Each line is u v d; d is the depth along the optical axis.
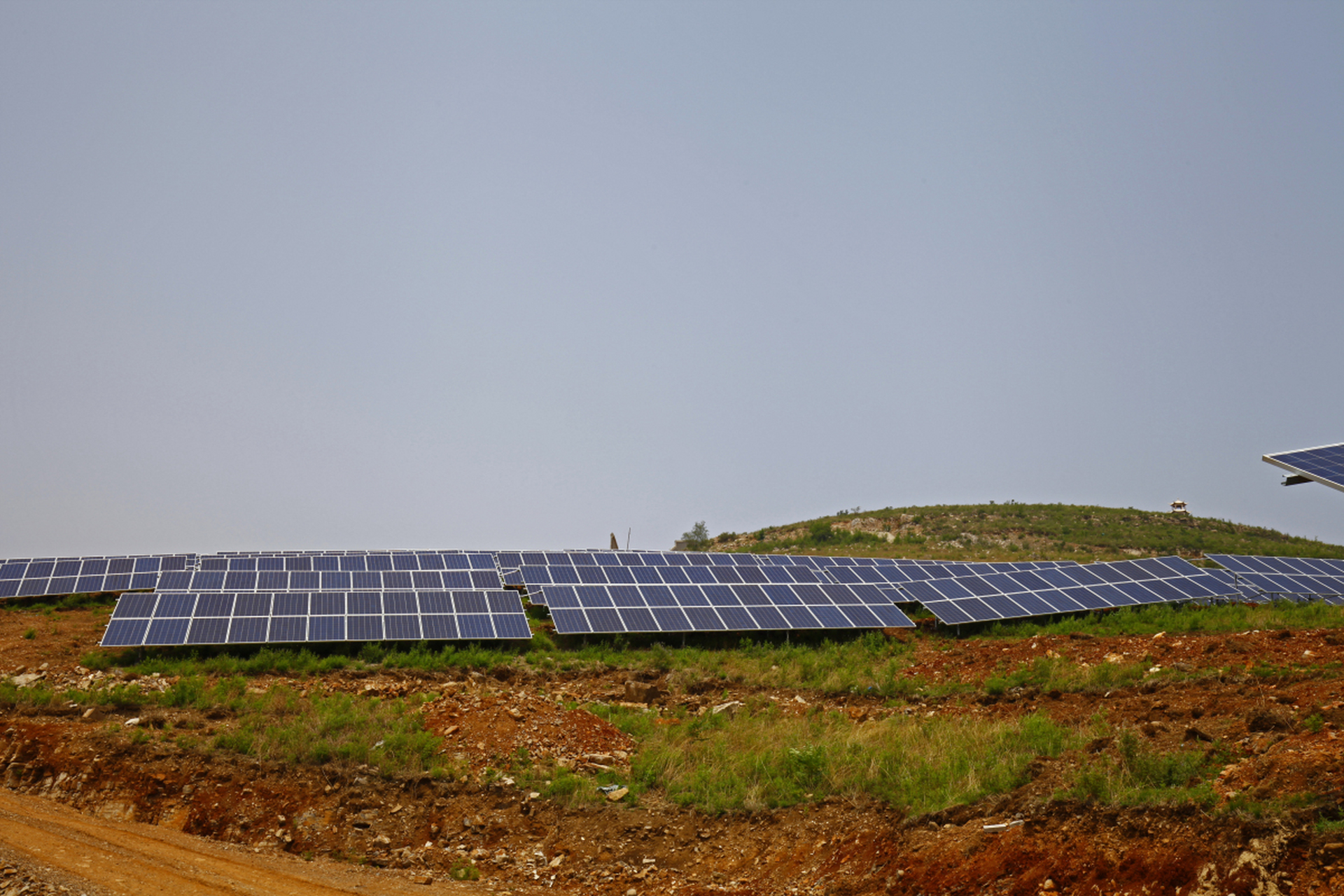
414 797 18.86
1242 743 16.36
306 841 17.78
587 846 17.36
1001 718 23.41
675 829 17.67
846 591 38.97
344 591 34.22
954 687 27.19
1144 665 25.70
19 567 40.59
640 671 30.38
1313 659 23.02
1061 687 24.75
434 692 27.02
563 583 37.88
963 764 18.12
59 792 19.16
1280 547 70.50
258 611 31.45
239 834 17.95
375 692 27.08
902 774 18.02
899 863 14.89
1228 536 74.44
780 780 18.69
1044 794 15.38
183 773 19.33
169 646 28.77
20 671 26.61
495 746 21.05
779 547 77.31
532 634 34.06
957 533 76.94
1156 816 13.32
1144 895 12.40
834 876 15.45
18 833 15.90
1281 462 29.39
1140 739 17.34
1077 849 13.55
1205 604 38.44
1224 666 24.17
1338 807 12.28
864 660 31.89
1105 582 40.59
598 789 19.16
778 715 25.34
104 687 24.78
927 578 44.22
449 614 33.28
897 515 83.69
